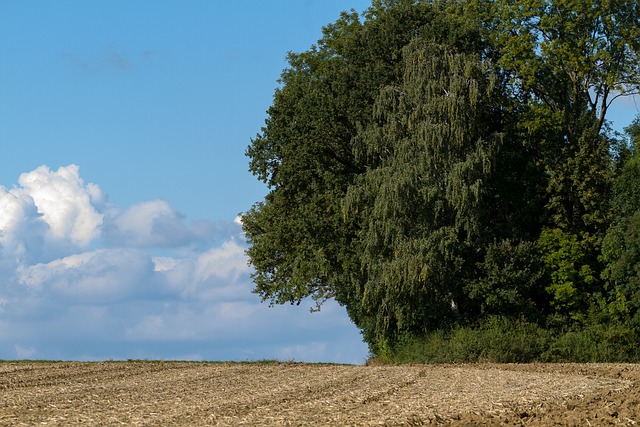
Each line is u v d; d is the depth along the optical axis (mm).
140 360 68375
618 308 76312
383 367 61531
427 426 29266
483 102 77562
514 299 74938
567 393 40375
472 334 70750
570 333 72500
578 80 90125
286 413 32844
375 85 79688
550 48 87125
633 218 75312
